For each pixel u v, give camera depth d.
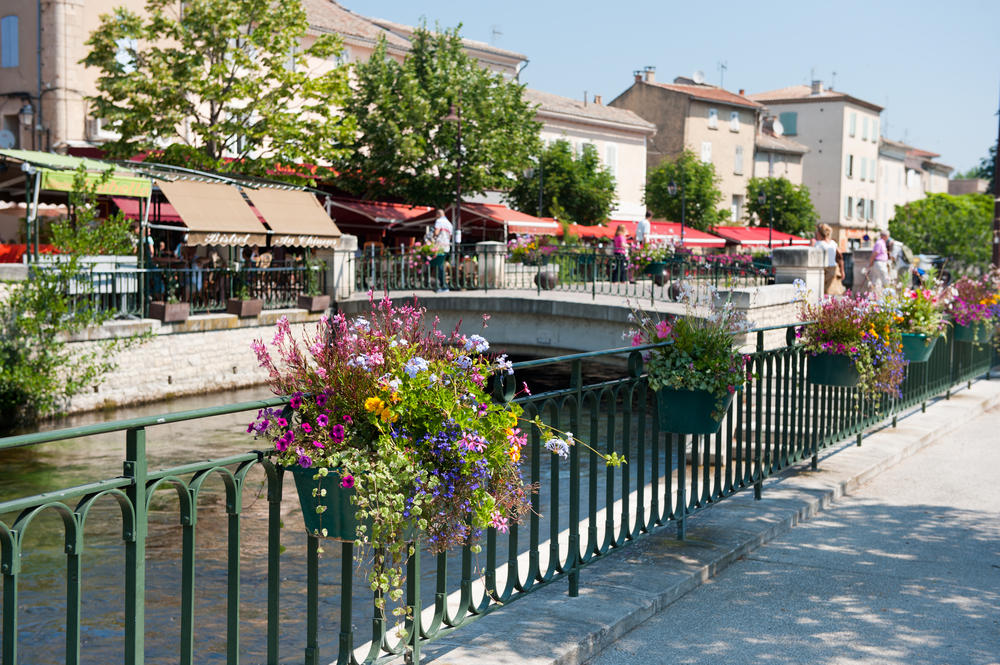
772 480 8.11
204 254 27.80
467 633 4.54
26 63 31.73
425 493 3.57
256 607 9.03
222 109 29.41
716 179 56.56
